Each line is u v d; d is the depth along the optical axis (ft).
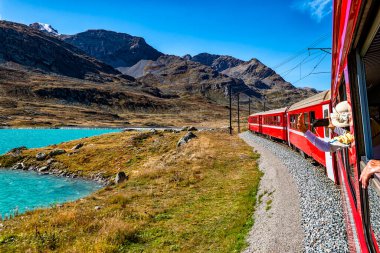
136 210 61.05
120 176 100.48
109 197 74.23
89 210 62.44
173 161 116.26
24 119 552.41
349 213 17.65
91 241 46.42
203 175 88.12
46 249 44.50
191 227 50.70
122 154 150.51
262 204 54.39
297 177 61.67
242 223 48.39
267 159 93.15
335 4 10.39
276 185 59.11
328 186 51.57
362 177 7.70
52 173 135.64
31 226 54.34
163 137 179.52
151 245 45.57
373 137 13.98
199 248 43.09
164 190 76.54
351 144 11.32
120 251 43.96
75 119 626.23
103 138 198.29
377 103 16.81
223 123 629.51
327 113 54.34
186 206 62.28
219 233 46.88
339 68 16.14
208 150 128.06
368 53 11.05
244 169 90.02
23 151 170.71
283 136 117.60
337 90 22.04
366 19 8.33
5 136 339.77
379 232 24.07
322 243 33.27
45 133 386.52
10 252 43.96
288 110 108.06
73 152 158.92
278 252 34.83
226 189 71.46
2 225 57.11
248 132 225.35
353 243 15.90
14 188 111.14
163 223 53.88
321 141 11.49
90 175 127.75
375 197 28.99
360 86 10.64
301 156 88.58
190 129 255.91
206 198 66.18
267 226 42.73
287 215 43.50
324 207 42.24
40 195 102.47
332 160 50.70
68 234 49.70
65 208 66.80
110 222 52.11
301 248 33.83
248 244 40.60
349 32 9.78
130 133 207.10
